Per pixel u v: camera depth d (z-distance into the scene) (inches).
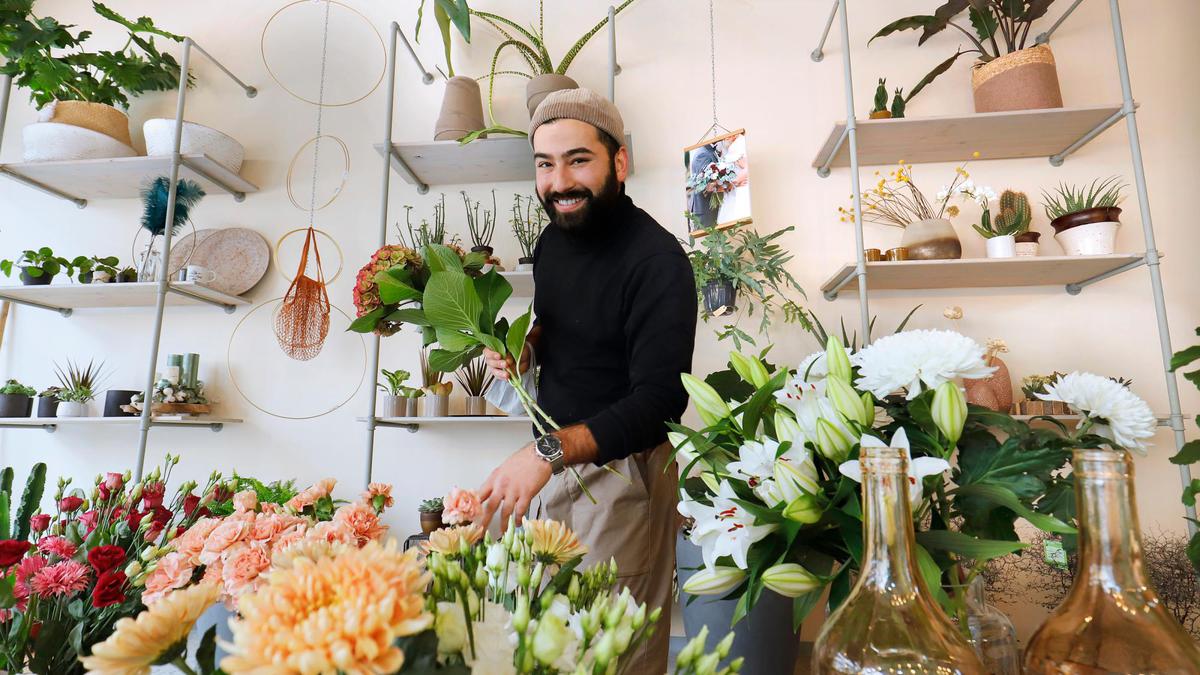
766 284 86.7
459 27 82.0
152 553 27.0
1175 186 84.5
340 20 101.0
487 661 12.5
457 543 17.8
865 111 90.1
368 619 10.1
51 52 95.9
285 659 9.9
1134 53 87.7
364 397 91.2
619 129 51.9
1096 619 15.2
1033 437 20.1
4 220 98.9
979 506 19.5
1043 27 89.4
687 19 94.9
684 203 90.4
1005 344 80.2
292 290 92.8
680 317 45.1
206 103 99.9
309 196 96.6
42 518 29.9
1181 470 73.2
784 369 20.9
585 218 49.8
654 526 46.8
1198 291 82.0
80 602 24.7
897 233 87.4
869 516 16.4
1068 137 81.4
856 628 16.0
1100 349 82.2
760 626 59.6
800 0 94.0
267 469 90.5
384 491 33.7
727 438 23.0
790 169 89.9
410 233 92.4
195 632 25.6
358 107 98.5
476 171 90.0
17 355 95.1
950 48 90.4
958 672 14.8
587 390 49.4
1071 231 77.3
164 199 86.7
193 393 87.7
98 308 95.6
